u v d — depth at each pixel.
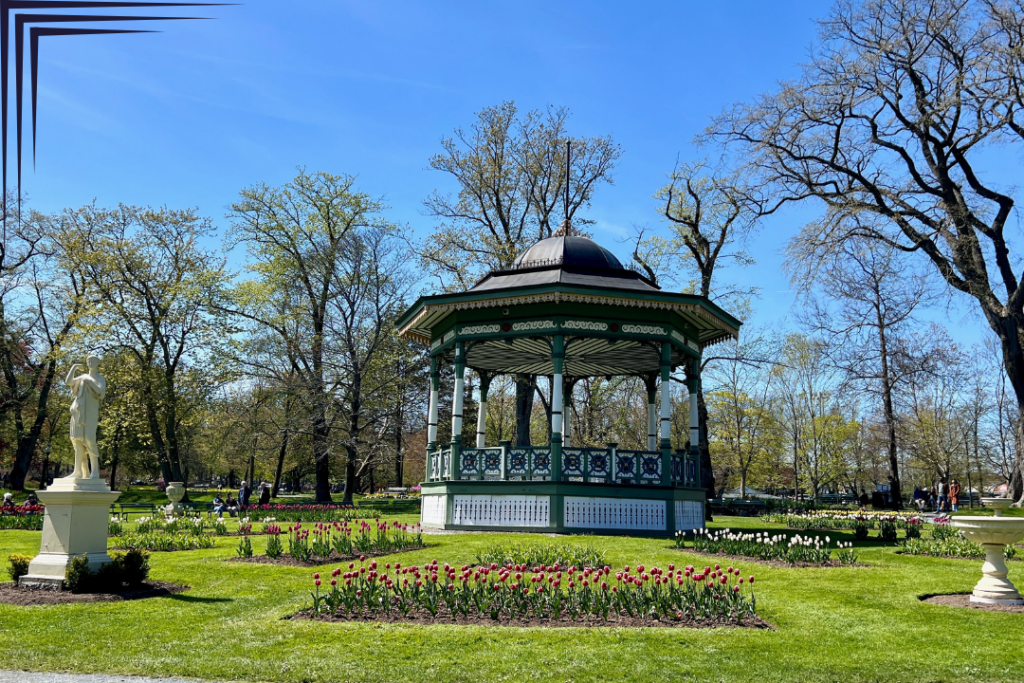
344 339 36.19
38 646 7.18
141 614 8.47
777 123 28.28
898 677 6.61
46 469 54.50
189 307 37.72
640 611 8.55
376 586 9.06
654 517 17.52
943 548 14.59
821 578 11.13
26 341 42.50
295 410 35.75
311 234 38.06
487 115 35.38
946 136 27.89
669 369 18.42
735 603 8.66
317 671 6.59
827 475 44.91
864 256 29.91
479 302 18.17
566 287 17.36
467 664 6.75
